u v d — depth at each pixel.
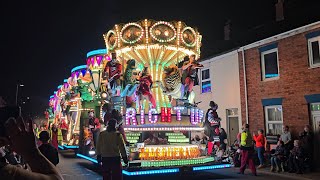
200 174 12.02
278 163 12.60
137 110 11.95
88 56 16.88
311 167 12.63
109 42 12.92
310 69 13.43
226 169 13.53
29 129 1.48
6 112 1.51
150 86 11.94
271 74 15.54
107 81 13.08
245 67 16.89
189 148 11.64
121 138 7.74
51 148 5.59
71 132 20.25
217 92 18.80
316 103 13.17
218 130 12.45
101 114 13.84
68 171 13.30
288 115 14.31
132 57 13.14
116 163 7.64
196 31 13.24
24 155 1.45
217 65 18.94
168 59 13.15
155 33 11.91
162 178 10.91
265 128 15.55
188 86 12.40
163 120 11.57
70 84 20.75
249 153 12.05
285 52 14.63
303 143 12.66
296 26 14.77
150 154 10.95
